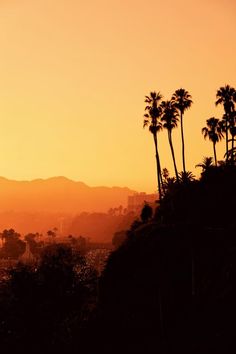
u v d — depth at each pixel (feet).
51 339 241.96
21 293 241.14
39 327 239.50
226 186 332.80
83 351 245.45
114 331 264.11
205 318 224.33
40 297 243.40
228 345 190.49
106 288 325.62
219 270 253.44
